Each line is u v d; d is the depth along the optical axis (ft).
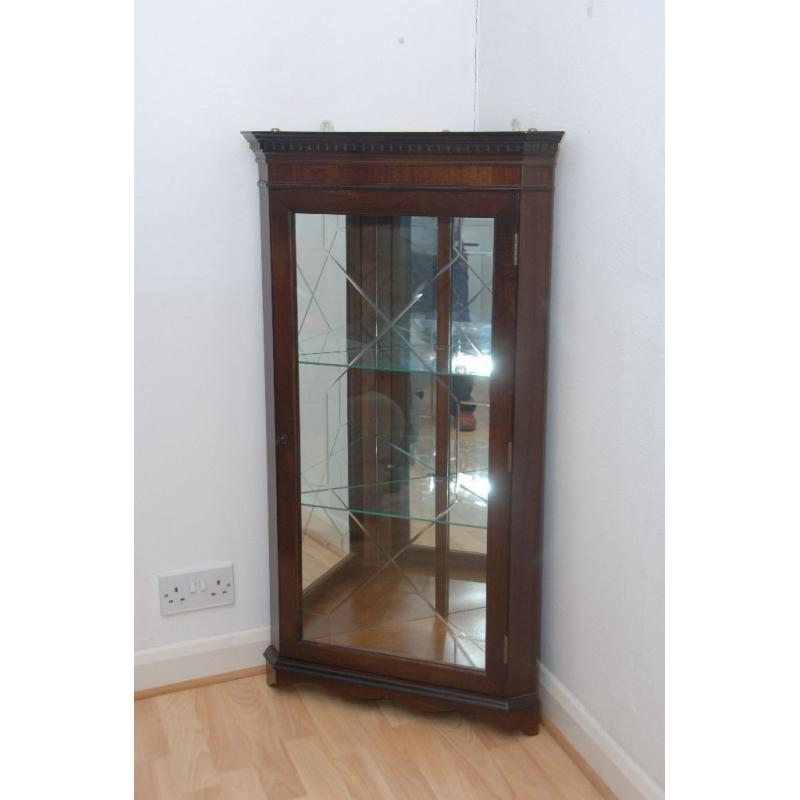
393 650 6.79
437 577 6.57
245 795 5.99
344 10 6.84
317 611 6.95
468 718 6.86
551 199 5.91
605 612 5.88
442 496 6.43
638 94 5.16
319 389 6.56
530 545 6.33
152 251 6.71
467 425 6.25
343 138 5.97
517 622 6.40
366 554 6.73
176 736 6.64
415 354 6.30
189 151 6.68
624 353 5.48
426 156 5.90
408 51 7.05
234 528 7.31
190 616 7.29
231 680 7.43
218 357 7.02
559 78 5.98
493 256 5.95
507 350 6.03
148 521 7.05
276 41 6.73
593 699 6.10
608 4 5.37
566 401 6.22
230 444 7.18
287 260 6.37
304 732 6.69
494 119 6.99
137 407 6.87
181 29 6.50
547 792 6.03
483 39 7.09
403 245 6.14
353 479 6.64
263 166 6.42
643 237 5.21
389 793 6.01
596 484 5.90
